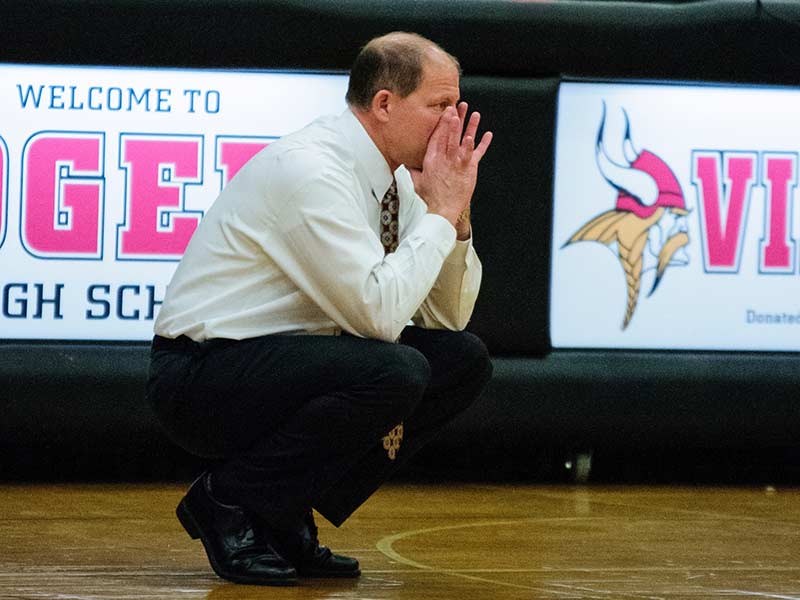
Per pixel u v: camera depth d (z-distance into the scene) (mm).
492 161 14281
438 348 8586
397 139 8234
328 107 14039
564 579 8586
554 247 14406
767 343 14664
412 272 7879
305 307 8164
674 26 14352
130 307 13766
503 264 14312
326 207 7863
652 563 9375
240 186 8258
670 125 14484
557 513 12266
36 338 13664
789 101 14633
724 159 14562
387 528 11062
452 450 15055
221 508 8133
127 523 11117
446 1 14180
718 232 14555
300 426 7910
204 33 13727
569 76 14430
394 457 8469
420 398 7969
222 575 8125
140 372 13711
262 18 13781
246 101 13898
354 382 7805
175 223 13805
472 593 7949
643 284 14508
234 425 8094
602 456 15656
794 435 14711
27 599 7484
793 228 14656
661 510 12688
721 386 14453
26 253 13609
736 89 14562
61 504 12336
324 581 8297
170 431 8383
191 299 8234
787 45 14516
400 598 7711
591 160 14430
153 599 7527
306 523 8500
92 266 13711
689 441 14656
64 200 13648
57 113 13633
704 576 8836
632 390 14336
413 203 8906
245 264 8141
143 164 13758
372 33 13984
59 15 13508
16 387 13555
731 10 14422
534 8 14234
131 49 13656
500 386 14195
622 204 14469
